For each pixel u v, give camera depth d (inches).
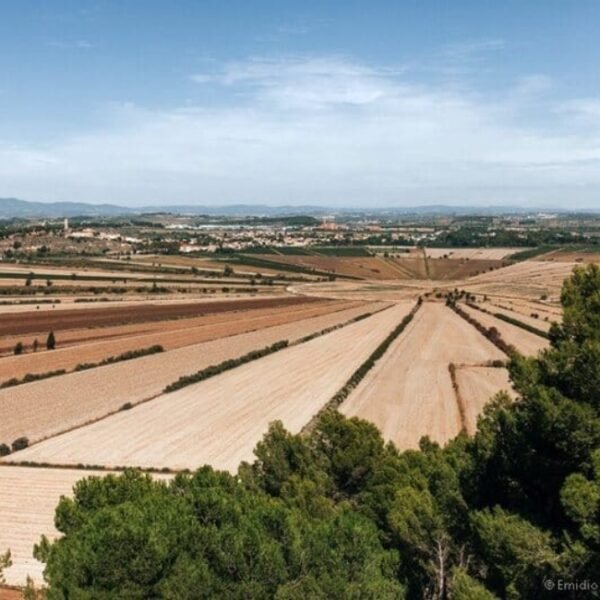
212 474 1095.0
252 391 3058.6
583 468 783.1
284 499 1184.8
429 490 1011.3
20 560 1441.9
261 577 800.3
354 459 1290.6
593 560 716.7
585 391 795.4
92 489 1034.1
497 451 903.1
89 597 756.6
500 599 818.2
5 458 2164.1
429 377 3287.4
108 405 2797.7
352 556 829.2
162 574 783.7
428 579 949.2
